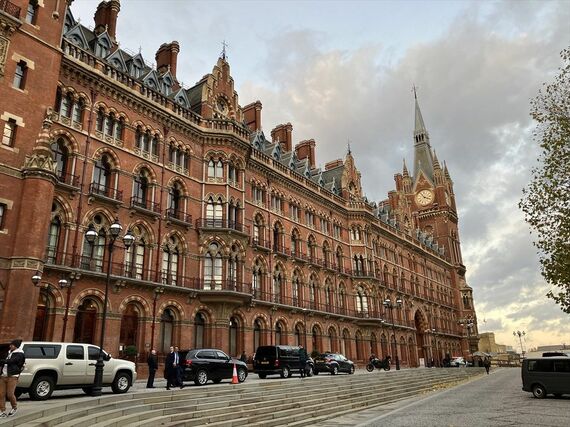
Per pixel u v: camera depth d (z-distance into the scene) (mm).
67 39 31156
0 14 25984
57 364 18781
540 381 27359
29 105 26859
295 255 50469
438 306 88125
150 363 23922
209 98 42312
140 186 34969
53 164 26719
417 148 114875
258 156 47719
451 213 107750
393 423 18094
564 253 24203
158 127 37031
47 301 27047
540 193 25203
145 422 15305
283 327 46000
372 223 66562
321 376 35594
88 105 31875
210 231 38344
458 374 53656
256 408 20203
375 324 59312
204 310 36844
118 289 30703
